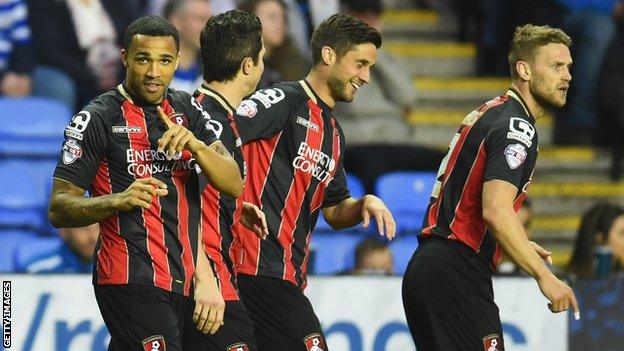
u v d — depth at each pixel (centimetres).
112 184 1577
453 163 1823
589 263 2575
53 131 3158
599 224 2588
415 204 3216
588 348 2339
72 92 3262
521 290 2323
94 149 1564
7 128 3130
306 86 1872
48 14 3244
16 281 2173
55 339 2186
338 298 2269
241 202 1777
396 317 2284
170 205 1588
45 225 3033
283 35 3222
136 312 1561
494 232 1733
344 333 2269
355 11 3372
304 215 1867
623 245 2592
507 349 2317
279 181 1838
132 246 1570
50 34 3247
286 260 1844
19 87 3216
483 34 3956
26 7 3228
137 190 1480
